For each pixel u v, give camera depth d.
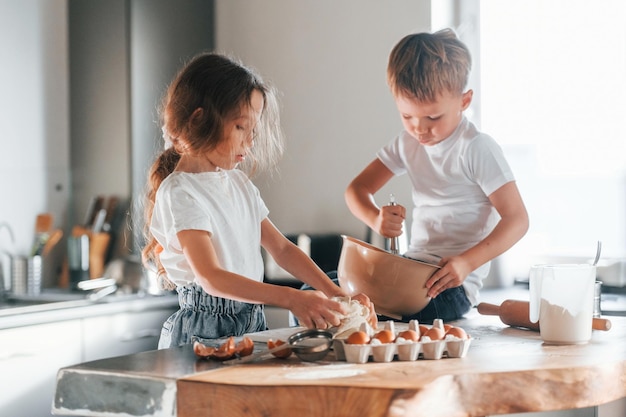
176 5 3.52
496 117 3.52
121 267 3.40
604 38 3.38
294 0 3.48
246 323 1.90
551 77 3.49
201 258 1.68
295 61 3.49
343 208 3.36
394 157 2.33
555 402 1.36
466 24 3.32
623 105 3.39
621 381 1.45
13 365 2.72
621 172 3.46
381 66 3.26
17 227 3.34
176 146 1.88
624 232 3.48
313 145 3.44
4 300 3.27
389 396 1.19
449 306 2.07
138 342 3.14
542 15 3.47
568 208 3.57
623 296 2.87
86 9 3.43
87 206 3.49
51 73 3.47
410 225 3.17
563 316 1.64
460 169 2.12
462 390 1.30
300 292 1.60
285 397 1.24
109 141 3.40
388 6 3.24
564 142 3.52
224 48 3.68
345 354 1.44
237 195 1.95
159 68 3.44
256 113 1.85
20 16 3.36
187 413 1.29
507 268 3.38
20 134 3.35
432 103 2.02
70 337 2.90
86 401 1.38
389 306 1.92
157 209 1.84
